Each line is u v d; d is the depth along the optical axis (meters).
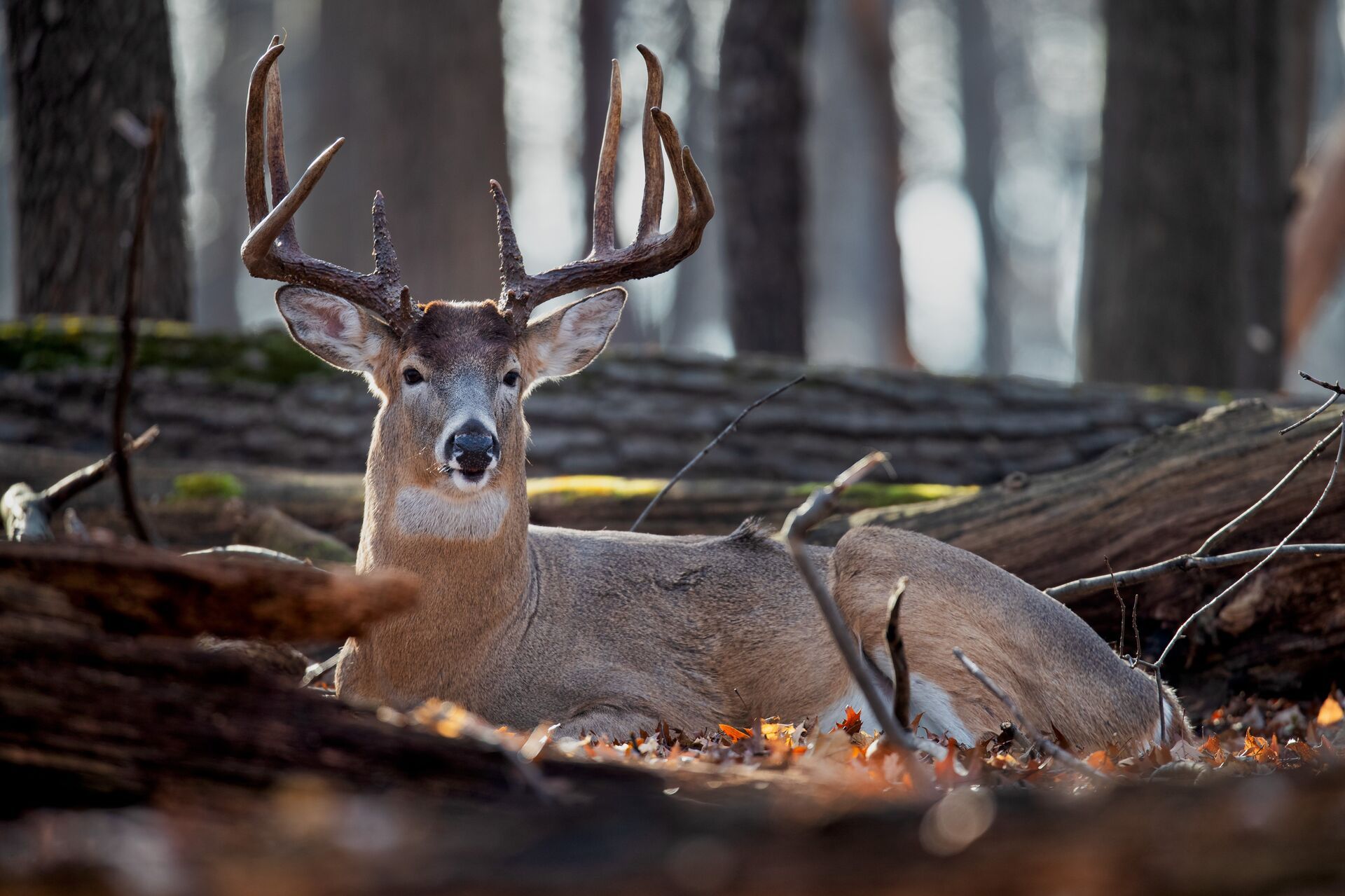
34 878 3.87
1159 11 21.64
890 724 5.67
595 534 10.55
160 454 14.78
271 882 3.83
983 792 4.67
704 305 67.12
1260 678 11.41
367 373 10.04
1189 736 9.72
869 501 13.55
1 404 14.59
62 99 15.97
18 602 5.15
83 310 16.05
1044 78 76.75
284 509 13.37
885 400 16.00
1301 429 11.64
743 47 22.97
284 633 5.51
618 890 3.80
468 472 9.05
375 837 4.29
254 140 9.72
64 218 16.02
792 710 9.73
